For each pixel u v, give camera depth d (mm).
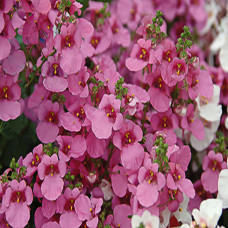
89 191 409
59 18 394
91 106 402
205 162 434
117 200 399
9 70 394
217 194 425
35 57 444
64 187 394
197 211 381
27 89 438
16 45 396
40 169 383
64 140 400
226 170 402
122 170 393
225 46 471
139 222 359
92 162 408
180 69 396
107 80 403
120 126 383
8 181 384
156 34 399
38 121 429
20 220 379
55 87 402
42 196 387
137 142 387
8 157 436
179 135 436
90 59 460
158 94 406
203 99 443
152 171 374
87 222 381
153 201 368
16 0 391
